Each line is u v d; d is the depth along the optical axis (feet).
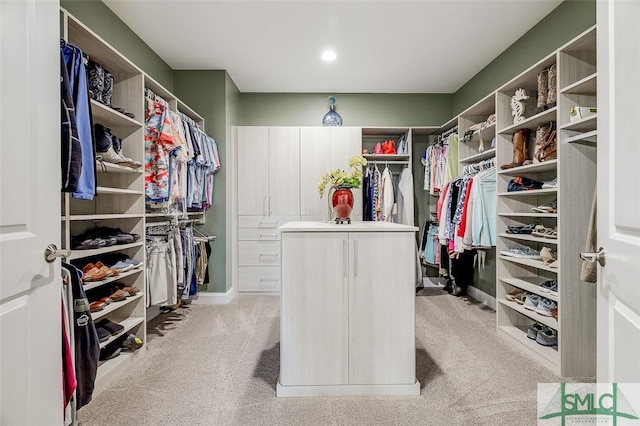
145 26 9.78
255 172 14.02
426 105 15.65
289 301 6.36
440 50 11.28
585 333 7.14
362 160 7.70
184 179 10.10
